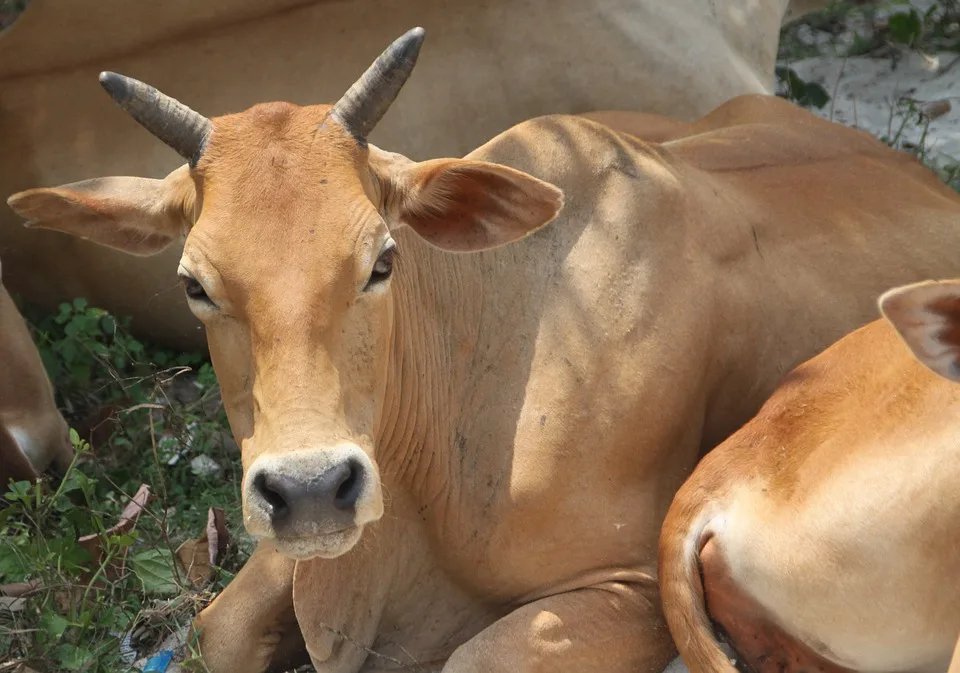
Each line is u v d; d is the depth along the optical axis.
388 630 5.13
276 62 7.24
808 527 4.21
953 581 4.02
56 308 7.43
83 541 5.58
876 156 6.28
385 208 4.59
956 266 5.75
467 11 7.29
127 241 4.76
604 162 5.11
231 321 4.21
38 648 5.13
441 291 4.99
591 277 4.97
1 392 6.14
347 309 4.18
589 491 4.84
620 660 4.77
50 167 7.17
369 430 4.27
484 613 5.10
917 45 9.30
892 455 4.12
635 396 4.86
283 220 4.13
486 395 4.97
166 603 5.34
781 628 4.39
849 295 5.50
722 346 5.16
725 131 6.33
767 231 5.48
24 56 7.27
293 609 5.18
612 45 7.40
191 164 4.32
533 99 7.34
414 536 5.04
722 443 4.65
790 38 9.72
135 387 6.66
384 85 4.31
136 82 4.29
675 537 4.54
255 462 3.96
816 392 4.55
